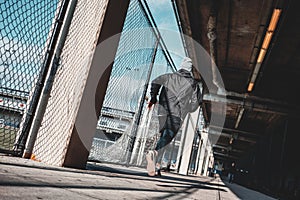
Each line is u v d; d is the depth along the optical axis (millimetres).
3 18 2039
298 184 13016
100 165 4262
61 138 2611
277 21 8484
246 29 10664
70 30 2812
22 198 984
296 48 11250
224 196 3859
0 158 2119
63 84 2701
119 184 2221
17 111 2494
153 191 2277
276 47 11492
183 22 9961
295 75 13492
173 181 4262
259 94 16312
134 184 2488
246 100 16406
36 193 1127
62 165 2514
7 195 978
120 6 3041
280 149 17797
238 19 10203
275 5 8000
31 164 2145
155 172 4129
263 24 9391
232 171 48031
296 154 14680
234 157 44969
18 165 1904
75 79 2705
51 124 2643
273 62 12773
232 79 15711
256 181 23094
